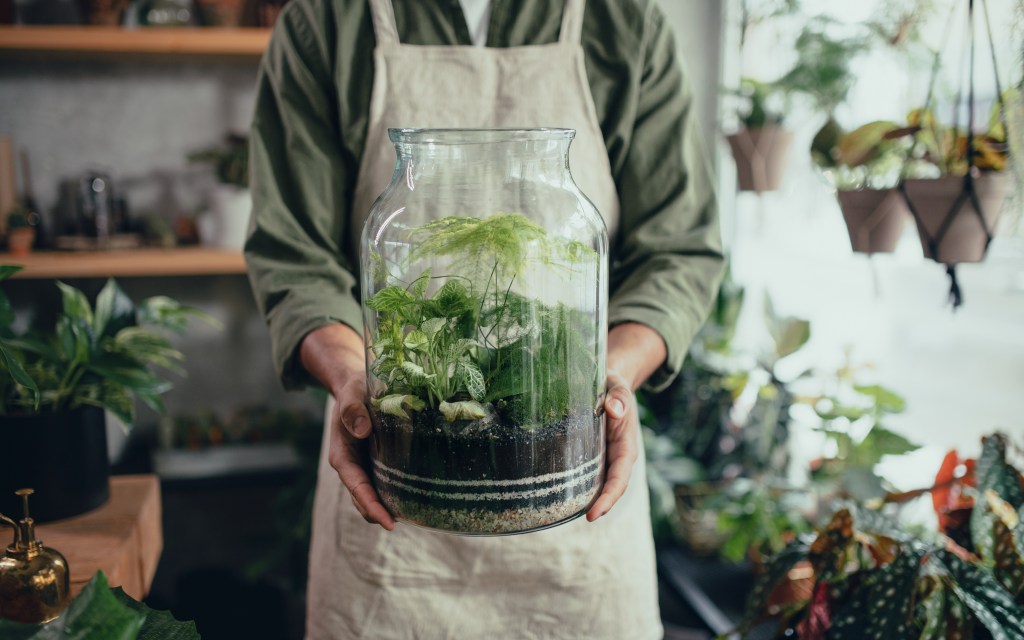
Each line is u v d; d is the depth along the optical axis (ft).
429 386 2.34
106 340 4.79
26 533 3.08
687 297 3.62
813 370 6.62
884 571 3.70
